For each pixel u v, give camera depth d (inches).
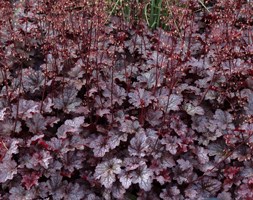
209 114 72.8
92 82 73.3
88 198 63.5
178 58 71.1
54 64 75.4
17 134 67.8
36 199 62.7
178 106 71.7
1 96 70.9
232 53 75.5
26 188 63.2
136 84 74.6
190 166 65.6
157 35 83.8
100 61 74.6
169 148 65.3
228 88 73.0
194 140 70.2
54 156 65.3
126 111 71.9
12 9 79.9
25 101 68.9
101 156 64.6
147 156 66.1
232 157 66.2
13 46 79.5
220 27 83.4
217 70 73.1
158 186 66.1
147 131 67.3
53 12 75.5
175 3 86.7
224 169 65.7
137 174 63.1
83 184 65.7
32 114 67.9
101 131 67.5
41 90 74.6
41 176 64.2
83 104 72.1
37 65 81.0
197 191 64.7
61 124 71.5
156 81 70.8
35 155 63.4
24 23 83.5
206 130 69.5
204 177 65.7
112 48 79.3
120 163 64.5
